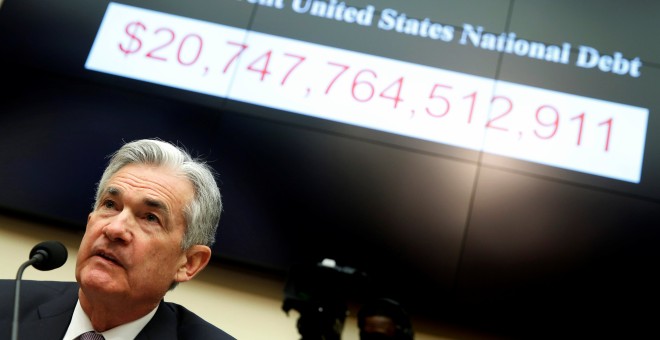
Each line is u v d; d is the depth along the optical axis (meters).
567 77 2.06
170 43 2.15
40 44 2.15
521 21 2.14
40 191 1.98
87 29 2.17
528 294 1.84
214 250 1.91
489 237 1.90
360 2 2.18
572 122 2.01
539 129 2.00
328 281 1.25
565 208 1.92
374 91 2.06
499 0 2.18
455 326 1.89
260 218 1.94
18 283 1.02
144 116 2.06
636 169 1.95
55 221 1.96
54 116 2.06
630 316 1.80
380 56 2.11
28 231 1.99
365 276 1.26
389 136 2.01
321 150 2.01
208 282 1.95
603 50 2.10
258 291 1.94
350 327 1.79
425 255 1.89
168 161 1.17
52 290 1.25
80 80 2.11
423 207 1.93
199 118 2.05
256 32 2.15
